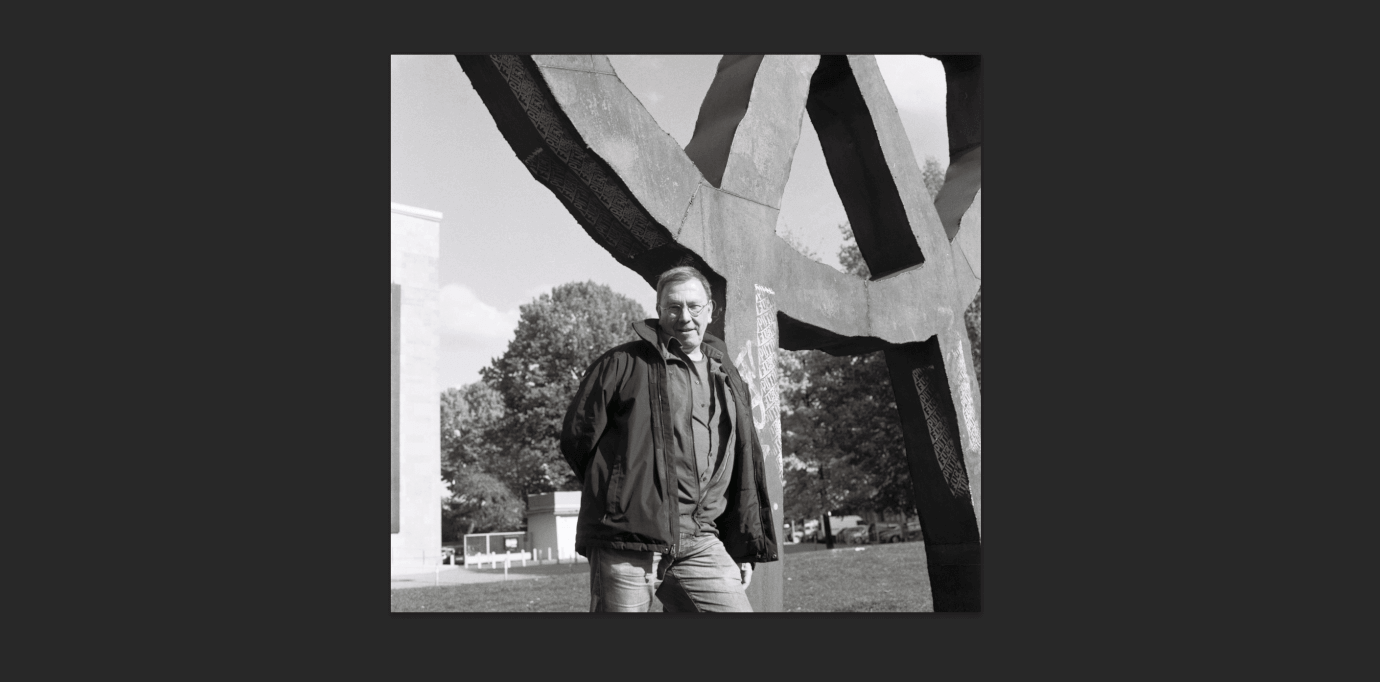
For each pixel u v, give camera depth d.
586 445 3.94
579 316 49.19
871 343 7.77
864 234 8.46
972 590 8.19
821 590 19.89
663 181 5.68
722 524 4.28
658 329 4.11
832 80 7.90
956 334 8.62
